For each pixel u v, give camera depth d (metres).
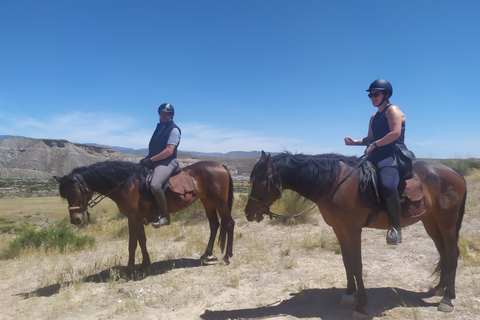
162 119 6.21
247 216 4.03
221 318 4.14
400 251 6.46
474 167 17.03
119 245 8.65
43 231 8.87
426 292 4.56
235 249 7.49
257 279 5.44
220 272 5.91
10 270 6.75
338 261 6.15
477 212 8.74
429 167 4.23
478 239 6.46
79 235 9.55
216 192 6.45
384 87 4.04
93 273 6.25
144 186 5.77
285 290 4.91
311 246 7.09
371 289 4.79
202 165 6.61
